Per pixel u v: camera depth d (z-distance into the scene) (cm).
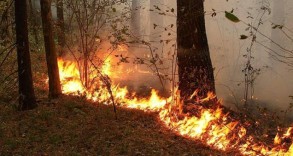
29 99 882
